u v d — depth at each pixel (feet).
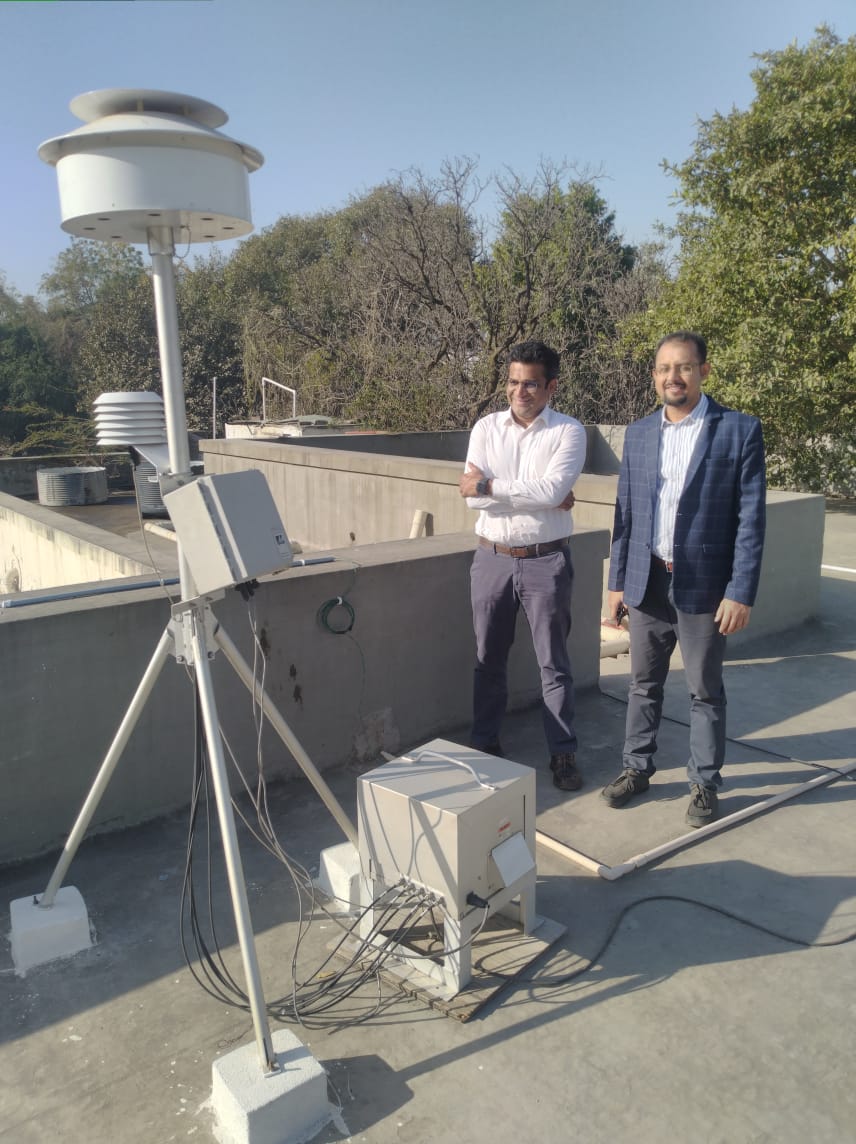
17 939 8.06
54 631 9.49
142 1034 7.31
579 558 14.61
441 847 7.49
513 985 7.91
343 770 12.19
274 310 73.92
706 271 37.17
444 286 55.57
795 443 37.52
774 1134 6.25
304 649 11.53
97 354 99.50
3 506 28.48
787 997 7.71
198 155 6.58
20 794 9.56
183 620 7.20
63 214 6.88
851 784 12.03
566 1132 6.29
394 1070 6.91
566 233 57.67
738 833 10.68
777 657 17.78
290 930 8.75
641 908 9.09
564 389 59.00
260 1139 6.09
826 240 33.86
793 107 34.01
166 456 7.47
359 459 27.25
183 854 10.03
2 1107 6.54
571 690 11.73
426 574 12.67
